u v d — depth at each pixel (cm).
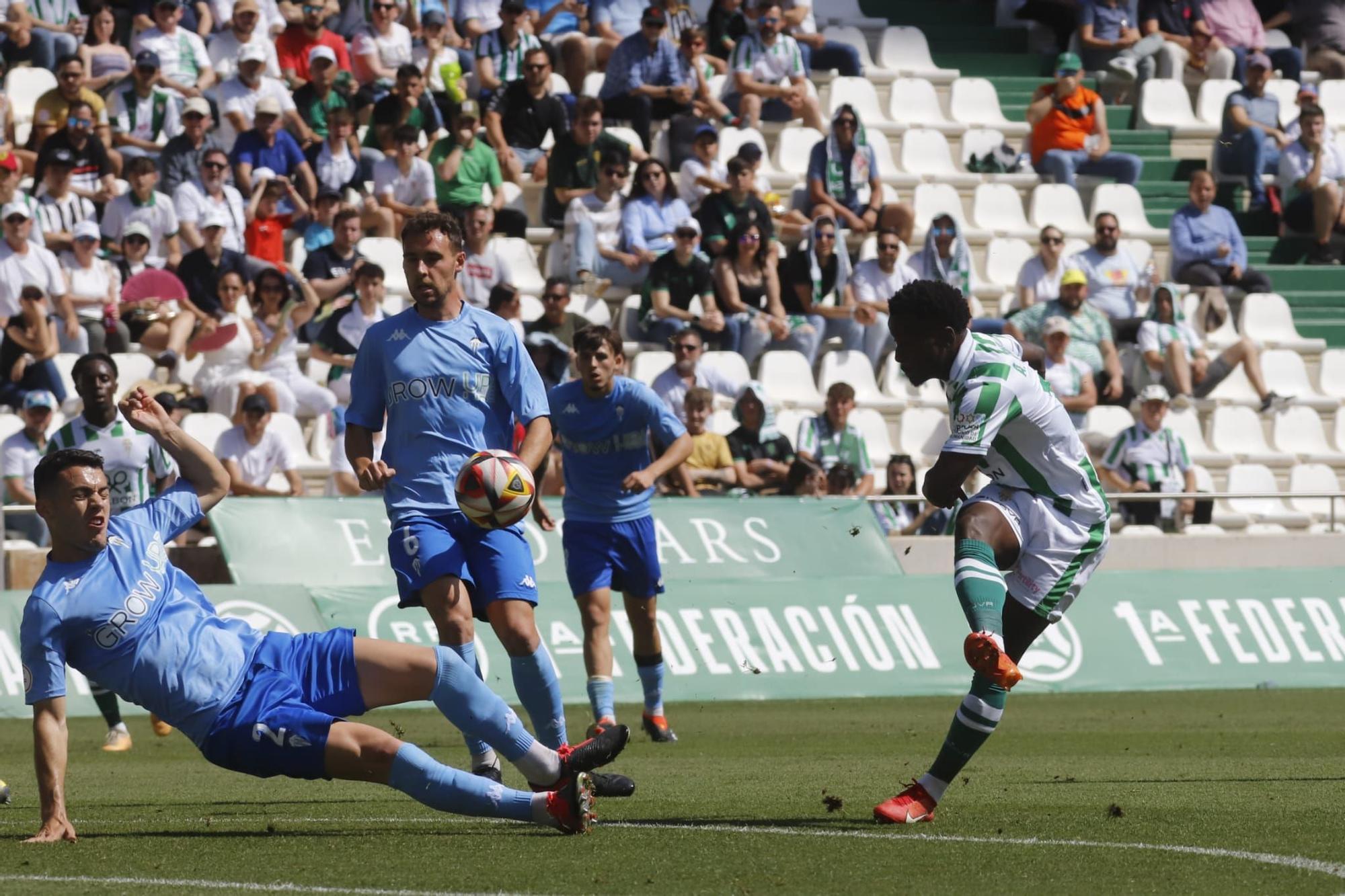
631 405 3353
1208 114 8075
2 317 5447
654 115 7081
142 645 1912
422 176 6338
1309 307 7394
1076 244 7231
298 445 5512
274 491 5219
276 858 1878
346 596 4584
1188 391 6512
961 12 8581
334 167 6303
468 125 6378
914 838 2003
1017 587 2134
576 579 3394
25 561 4791
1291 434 6706
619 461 3391
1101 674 4838
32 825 2225
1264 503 6450
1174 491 5872
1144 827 2117
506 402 2386
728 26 7556
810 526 5172
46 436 4994
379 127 6469
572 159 6450
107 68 6494
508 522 2266
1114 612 4916
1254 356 6706
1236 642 4950
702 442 5466
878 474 6056
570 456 3403
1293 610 5031
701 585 4700
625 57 6950
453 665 1961
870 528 5228
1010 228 7300
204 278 5653
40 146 6044
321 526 4850
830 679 4684
